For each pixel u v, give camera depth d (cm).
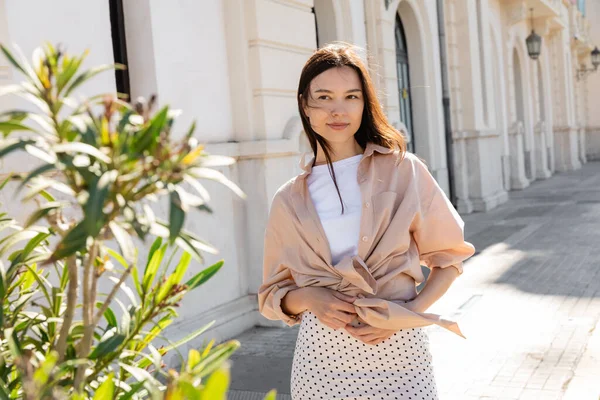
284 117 659
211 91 598
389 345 211
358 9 933
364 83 223
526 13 2014
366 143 231
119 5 533
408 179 220
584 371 478
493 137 1593
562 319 614
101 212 112
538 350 532
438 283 220
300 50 691
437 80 1303
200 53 586
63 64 131
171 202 120
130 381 398
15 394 175
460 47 1425
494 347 548
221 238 597
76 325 188
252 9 618
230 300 610
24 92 135
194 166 125
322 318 212
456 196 1421
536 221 1280
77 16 464
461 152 1434
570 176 2447
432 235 222
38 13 434
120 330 172
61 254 120
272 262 240
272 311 235
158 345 490
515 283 771
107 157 119
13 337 164
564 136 2844
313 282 221
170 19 550
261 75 622
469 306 681
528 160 2308
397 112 1064
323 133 222
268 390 471
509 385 462
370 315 206
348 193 224
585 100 3709
